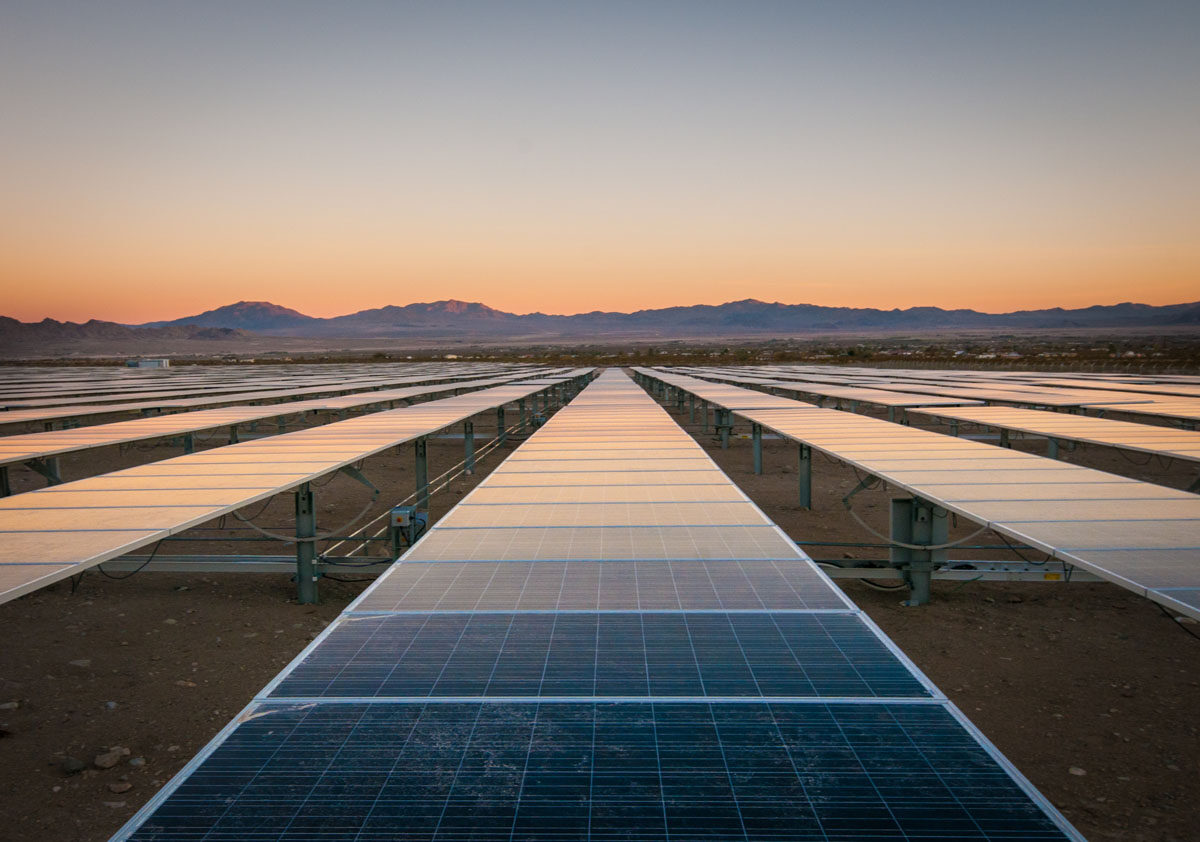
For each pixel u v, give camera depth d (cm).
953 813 243
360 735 296
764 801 250
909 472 913
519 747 287
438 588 488
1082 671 753
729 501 784
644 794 255
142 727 656
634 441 1307
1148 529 607
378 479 1980
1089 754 595
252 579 1108
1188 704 679
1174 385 2895
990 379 3694
